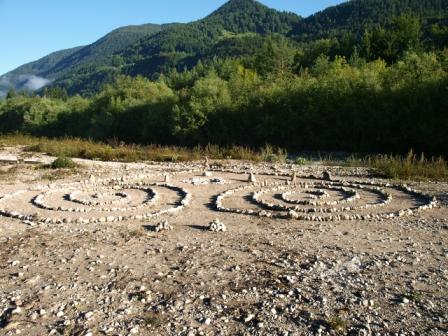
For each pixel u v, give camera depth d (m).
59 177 24.69
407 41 68.56
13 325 8.03
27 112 75.56
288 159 36.06
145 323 8.12
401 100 38.28
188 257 11.37
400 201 18.22
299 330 7.79
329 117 41.88
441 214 16.02
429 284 9.52
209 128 49.03
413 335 7.56
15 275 10.27
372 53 69.50
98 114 65.38
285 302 8.78
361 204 17.62
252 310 8.50
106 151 35.50
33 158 33.19
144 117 56.19
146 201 18.38
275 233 13.57
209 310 8.54
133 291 9.38
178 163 31.53
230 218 15.59
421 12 113.19
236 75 56.66
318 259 11.08
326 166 29.55
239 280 9.84
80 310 8.62
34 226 14.64
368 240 12.77
